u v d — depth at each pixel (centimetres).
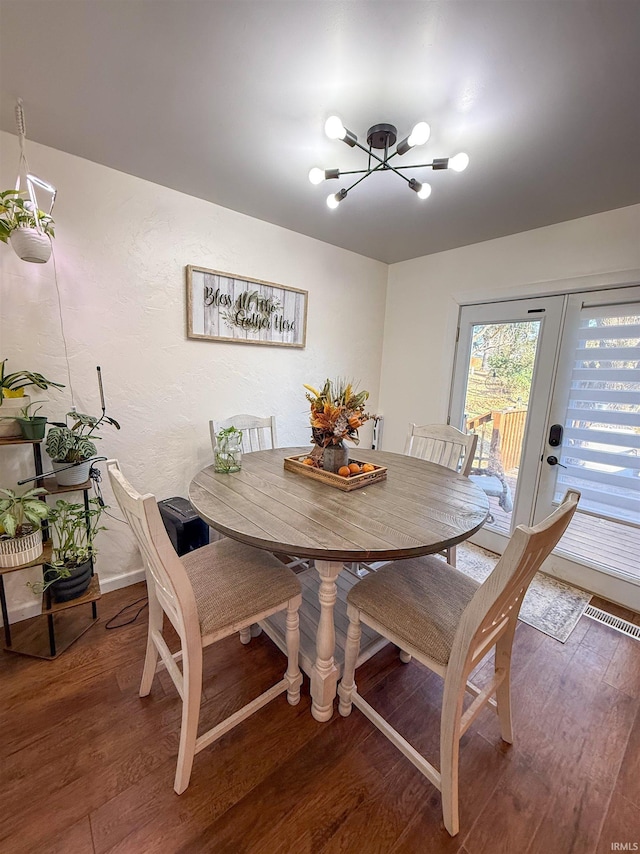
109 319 196
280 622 170
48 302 178
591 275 223
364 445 364
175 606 107
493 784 119
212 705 144
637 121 139
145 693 144
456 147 159
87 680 152
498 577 89
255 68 121
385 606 122
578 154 161
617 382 219
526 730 139
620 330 216
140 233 200
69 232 179
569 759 128
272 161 177
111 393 202
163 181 199
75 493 197
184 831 104
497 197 202
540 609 215
